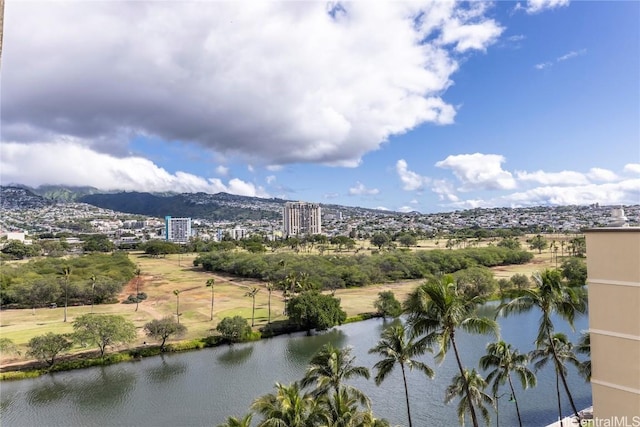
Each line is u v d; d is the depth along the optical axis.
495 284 118.25
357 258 163.88
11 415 55.69
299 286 111.44
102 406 57.88
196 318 101.69
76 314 107.00
